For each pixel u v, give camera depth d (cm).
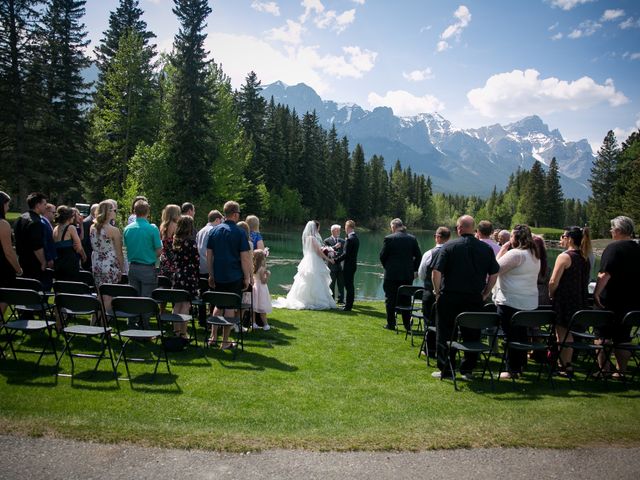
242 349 684
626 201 5106
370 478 358
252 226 913
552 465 392
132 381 538
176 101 3400
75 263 730
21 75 2812
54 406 445
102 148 3400
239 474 353
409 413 488
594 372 667
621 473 382
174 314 639
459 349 579
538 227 9050
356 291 2208
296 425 443
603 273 643
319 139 7444
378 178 9538
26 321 566
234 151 4025
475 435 438
